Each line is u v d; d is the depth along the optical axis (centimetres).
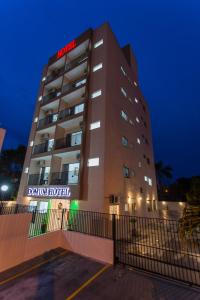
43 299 482
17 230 708
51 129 1866
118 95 1830
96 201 1273
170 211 3095
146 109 2958
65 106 1886
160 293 529
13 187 3019
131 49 2680
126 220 1455
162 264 796
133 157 1955
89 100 1638
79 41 2006
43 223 917
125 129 1861
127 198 1623
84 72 1917
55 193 1438
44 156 1709
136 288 552
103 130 1434
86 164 1420
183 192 4081
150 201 2347
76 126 1755
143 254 954
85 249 807
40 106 2064
